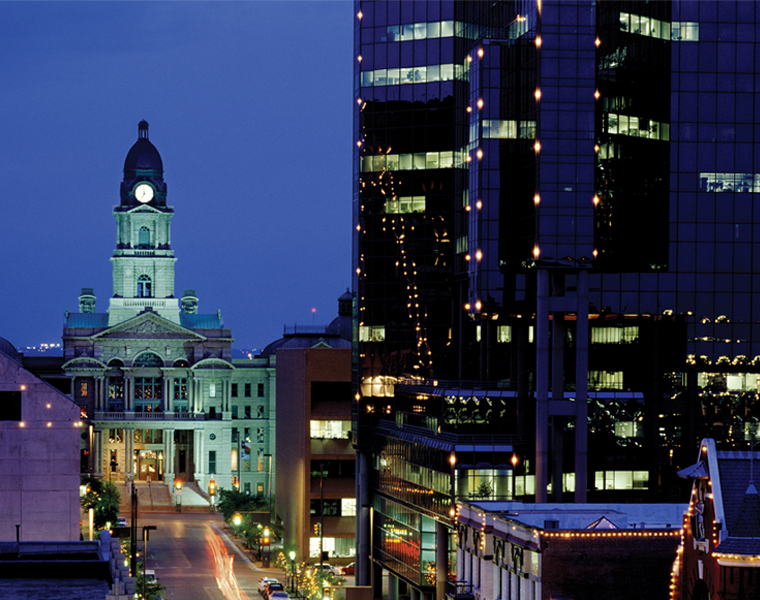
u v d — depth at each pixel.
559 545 74.69
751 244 121.44
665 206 120.06
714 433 121.62
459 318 134.12
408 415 128.50
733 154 121.19
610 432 119.62
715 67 120.88
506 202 116.69
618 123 117.06
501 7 131.62
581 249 111.44
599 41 115.06
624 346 123.75
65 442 100.81
